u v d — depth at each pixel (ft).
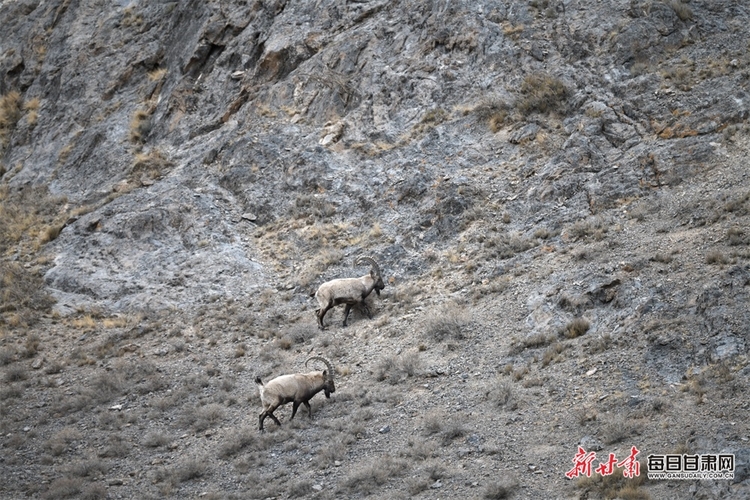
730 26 252.01
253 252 230.27
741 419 119.85
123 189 272.51
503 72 255.09
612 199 200.44
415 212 223.10
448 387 153.99
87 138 311.68
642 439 122.83
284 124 271.90
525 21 269.44
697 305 149.48
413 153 240.94
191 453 147.64
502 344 163.12
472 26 269.64
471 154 234.58
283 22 307.99
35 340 201.67
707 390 129.39
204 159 272.51
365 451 138.10
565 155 219.00
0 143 349.41
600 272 170.91
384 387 159.53
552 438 129.59
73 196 287.28
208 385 173.88
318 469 134.10
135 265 231.30
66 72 354.74
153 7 363.76
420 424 143.23
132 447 152.46
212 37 317.42
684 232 177.06
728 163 195.93
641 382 137.39
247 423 155.84
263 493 128.57
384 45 281.95
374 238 219.00
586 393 139.23
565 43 257.96
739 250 161.27
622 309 158.30
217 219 242.58
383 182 236.02
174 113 300.40
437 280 196.34
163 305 212.64
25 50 388.78
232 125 283.59
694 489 108.47
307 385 152.76
